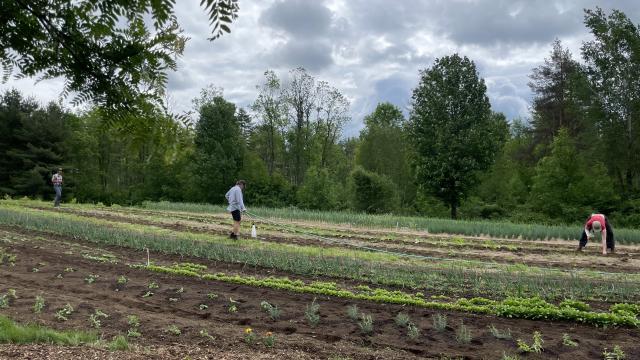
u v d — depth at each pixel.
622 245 21.73
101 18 2.90
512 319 9.47
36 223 18.81
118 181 45.25
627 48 37.56
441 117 38.97
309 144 53.53
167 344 7.20
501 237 23.53
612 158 37.84
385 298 10.31
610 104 37.88
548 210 36.91
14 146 41.44
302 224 25.59
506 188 44.41
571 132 48.19
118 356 6.25
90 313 8.48
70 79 3.13
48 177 41.00
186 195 44.47
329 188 42.22
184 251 14.87
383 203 40.78
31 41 3.03
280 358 6.85
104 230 17.64
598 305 10.79
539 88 49.97
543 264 15.70
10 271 11.50
